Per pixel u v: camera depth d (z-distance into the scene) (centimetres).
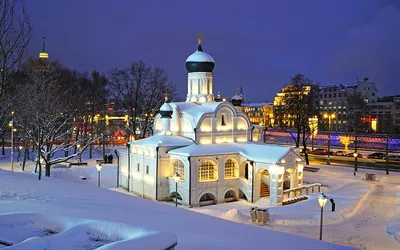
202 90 5406
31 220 1071
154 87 7344
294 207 3809
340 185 5166
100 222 985
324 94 15475
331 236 2889
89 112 7550
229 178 4647
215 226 1691
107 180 5759
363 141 10219
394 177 5750
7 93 3291
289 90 7888
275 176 4250
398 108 14312
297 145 7188
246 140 5244
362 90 15488
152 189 4697
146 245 797
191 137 4862
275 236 1555
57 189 2667
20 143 7088
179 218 1847
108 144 9362
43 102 4647
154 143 4706
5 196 2236
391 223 3117
